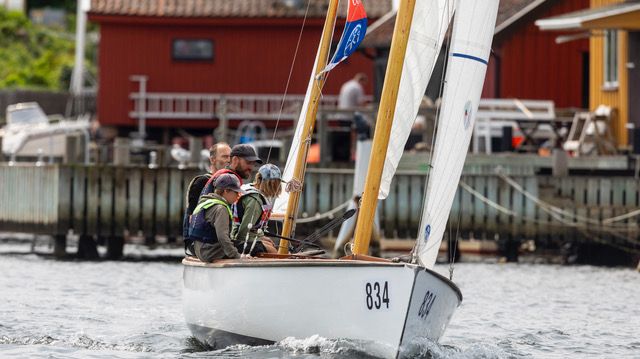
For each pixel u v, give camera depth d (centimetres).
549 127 8631
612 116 8419
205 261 3794
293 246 4162
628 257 7356
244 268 3653
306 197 7388
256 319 3656
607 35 8750
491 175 7388
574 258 7600
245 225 3762
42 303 5081
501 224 7388
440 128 3653
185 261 3991
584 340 4266
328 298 3522
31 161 9394
